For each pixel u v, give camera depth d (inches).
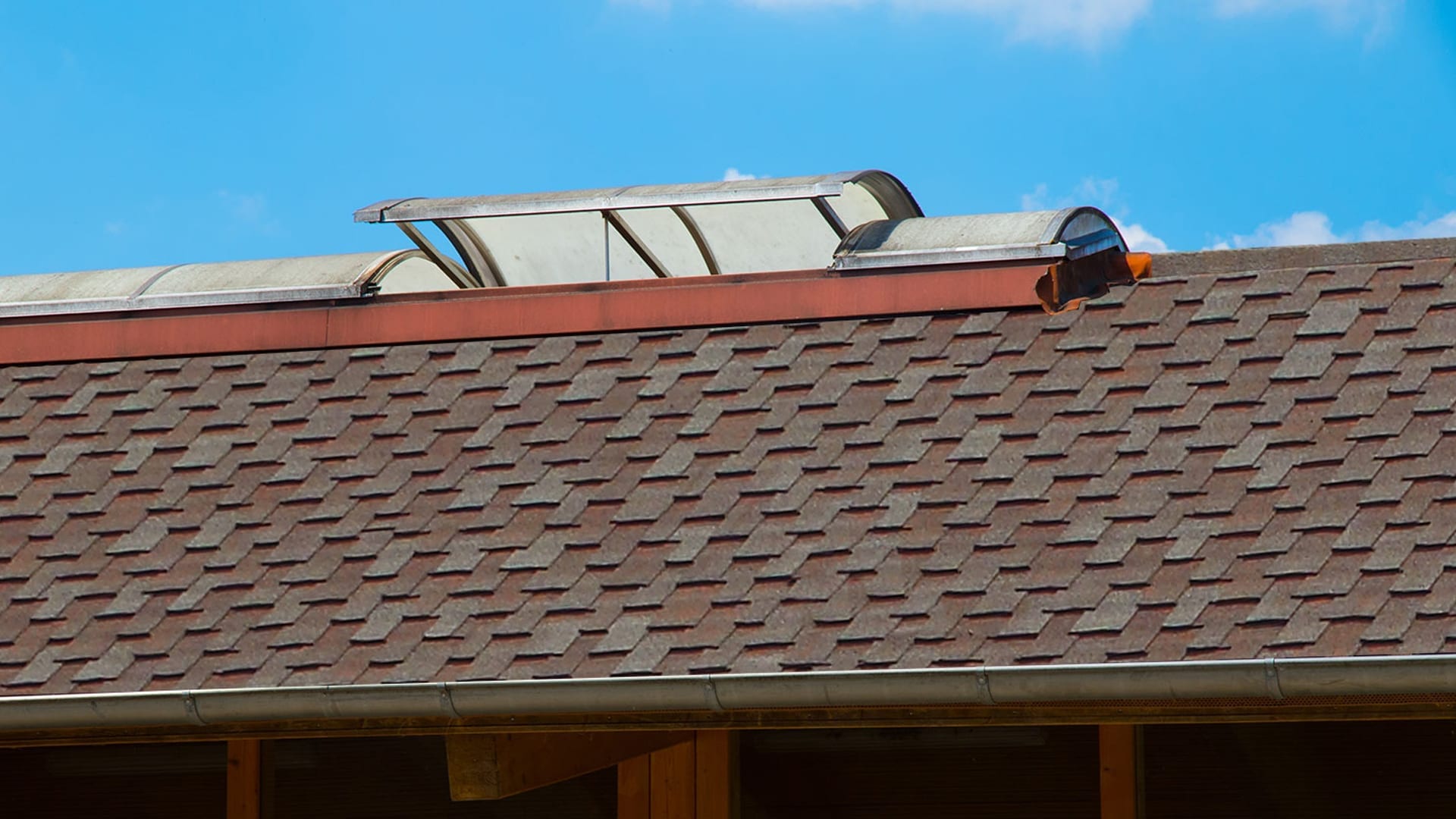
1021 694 323.6
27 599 389.4
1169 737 374.3
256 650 364.8
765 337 422.9
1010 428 379.2
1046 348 398.9
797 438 390.0
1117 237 449.1
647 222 502.3
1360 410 357.7
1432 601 312.2
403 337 446.6
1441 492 333.4
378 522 392.5
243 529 398.0
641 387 415.8
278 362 449.4
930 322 415.8
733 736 396.5
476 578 372.2
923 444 380.5
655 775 399.2
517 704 345.1
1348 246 405.7
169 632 374.3
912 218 491.2
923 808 386.3
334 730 364.5
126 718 361.1
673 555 366.9
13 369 465.7
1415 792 356.2
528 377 426.6
